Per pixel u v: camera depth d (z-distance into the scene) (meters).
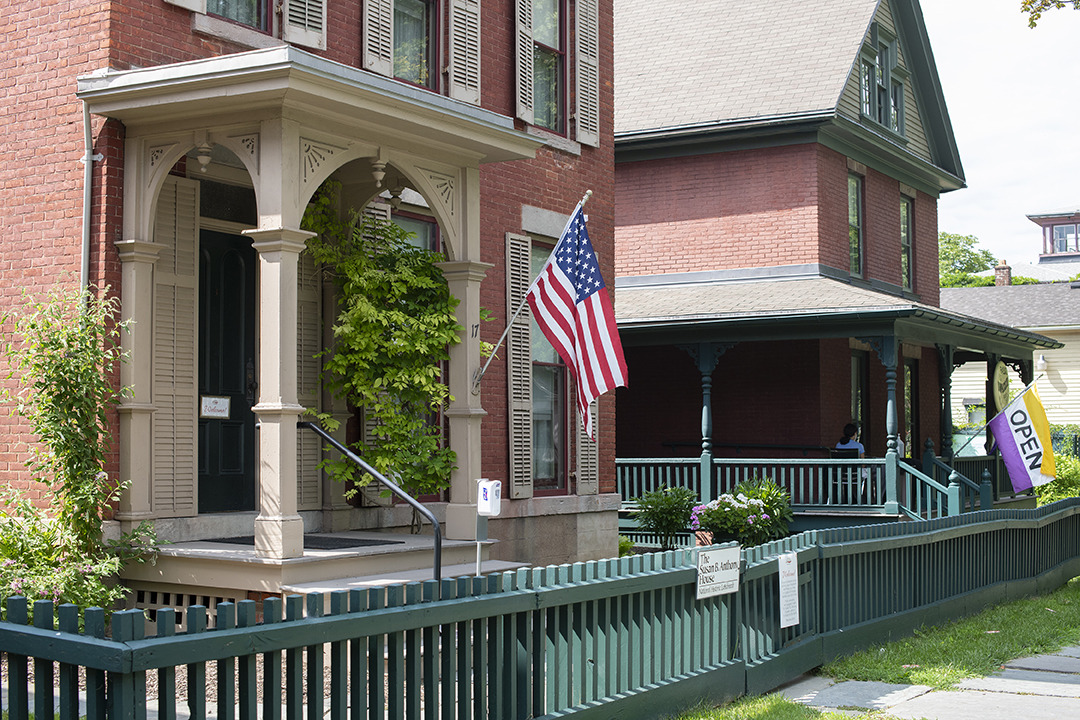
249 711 4.67
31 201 9.08
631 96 22.19
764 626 8.70
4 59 9.27
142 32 8.98
